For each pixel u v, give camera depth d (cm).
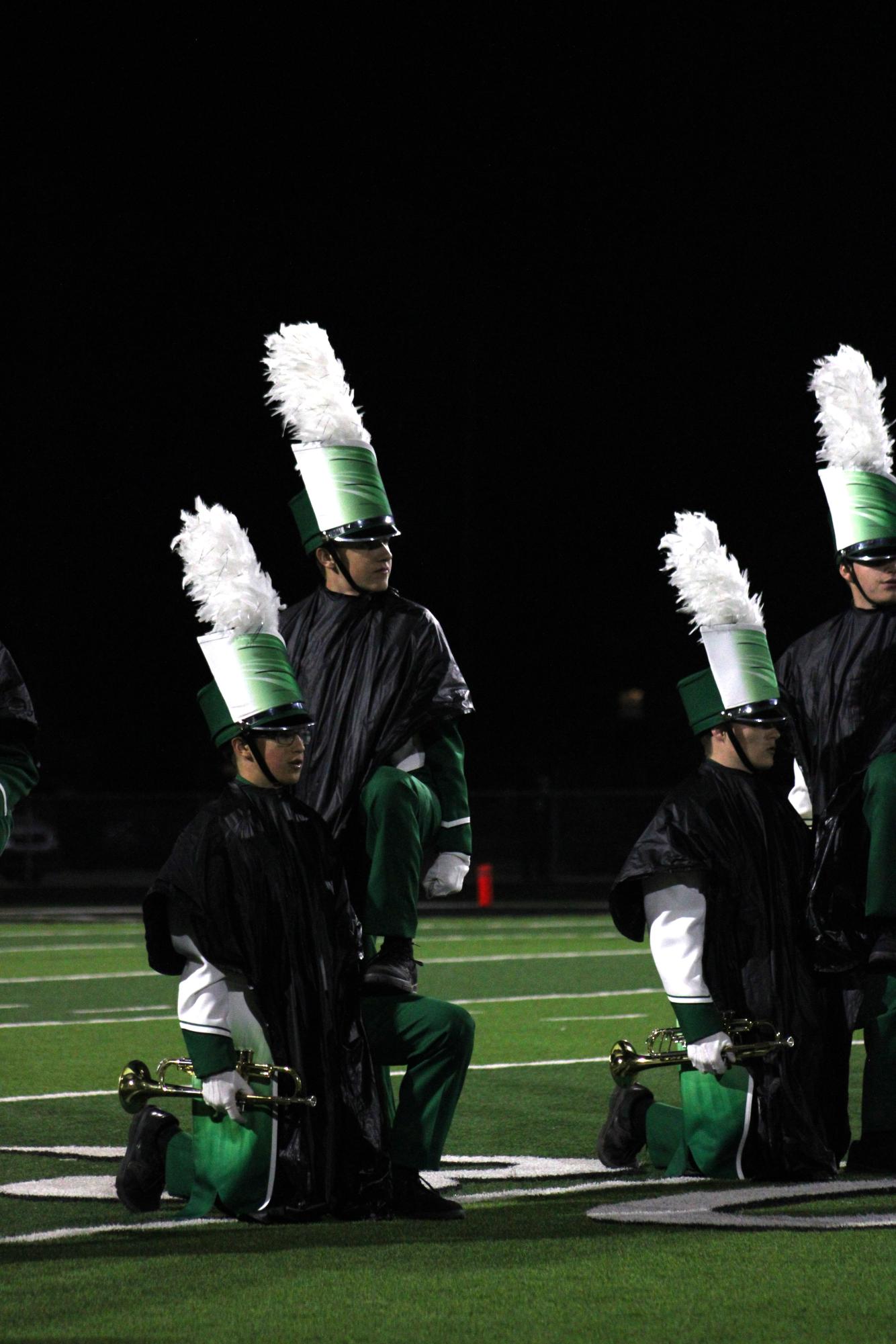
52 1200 1326
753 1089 1362
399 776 1333
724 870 1363
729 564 1416
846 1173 1409
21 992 2895
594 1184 1377
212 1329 950
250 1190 1230
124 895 6047
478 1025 2422
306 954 1245
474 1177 1411
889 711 1450
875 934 1408
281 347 1405
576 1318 968
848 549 1470
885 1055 1409
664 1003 2702
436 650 1368
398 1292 1027
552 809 6606
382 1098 1259
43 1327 956
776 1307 987
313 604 1392
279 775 1261
